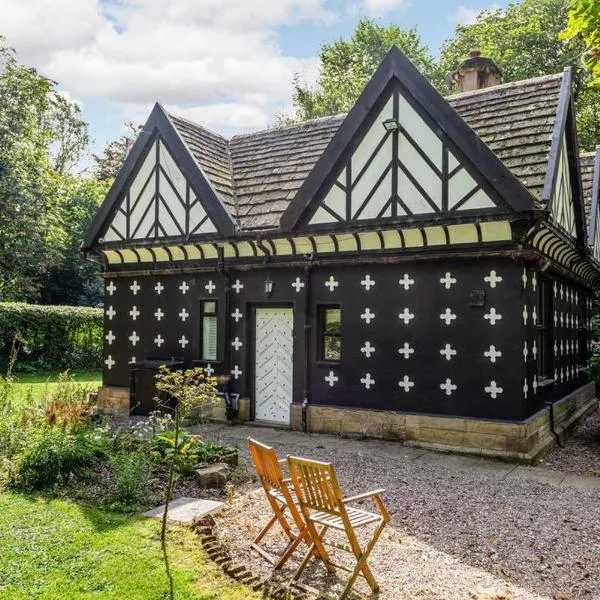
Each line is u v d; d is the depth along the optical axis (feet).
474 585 14.76
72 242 108.58
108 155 132.16
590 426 38.81
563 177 33.58
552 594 14.52
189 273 39.09
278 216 35.86
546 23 83.41
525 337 28.63
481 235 29.12
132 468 20.63
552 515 20.31
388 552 16.76
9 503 19.70
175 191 38.68
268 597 13.67
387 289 32.01
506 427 28.12
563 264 36.58
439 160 29.86
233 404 36.76
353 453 29.09
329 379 33.73
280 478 15.33
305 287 34.58
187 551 15.97
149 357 40.45
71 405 30.01
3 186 77.51
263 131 45.98
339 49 119.85
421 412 30.71
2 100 78.13
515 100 34.24
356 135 32.32
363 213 31.94
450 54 101.04
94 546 16.16
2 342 67.15
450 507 21.06
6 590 13.65
